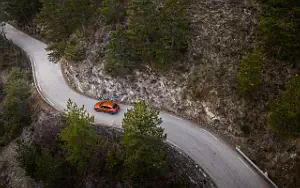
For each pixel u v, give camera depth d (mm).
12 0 43562
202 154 24203
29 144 32156
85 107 31734
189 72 28953
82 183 27516
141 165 22453
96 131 28531
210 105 27062
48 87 36000
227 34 29422
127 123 20031
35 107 34219
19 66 44156
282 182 20609
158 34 28766
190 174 23203
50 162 26859
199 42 29828
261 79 24906
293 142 20875
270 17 22781
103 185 26312
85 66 34281
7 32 52656
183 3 26594
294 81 18984
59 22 34812
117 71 30859
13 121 34781
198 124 27562
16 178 32562
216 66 28031
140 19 27219
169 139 26000
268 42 26469
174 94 29312
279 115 18688
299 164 19953
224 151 24344
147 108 20469
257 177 21906
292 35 21141
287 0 22438
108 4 33031
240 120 24875
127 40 28656
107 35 34500
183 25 27094
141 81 31016
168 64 29344
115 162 25781
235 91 25953
